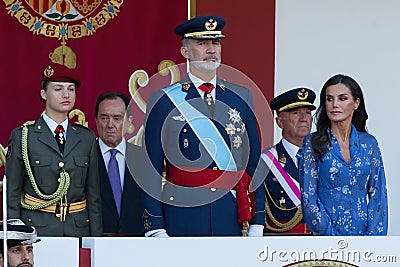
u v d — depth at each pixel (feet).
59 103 96.48
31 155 95.14
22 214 94.94
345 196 93.81
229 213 91.61
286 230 106.93
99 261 85.66
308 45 127.03
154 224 90.38
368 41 128.26
